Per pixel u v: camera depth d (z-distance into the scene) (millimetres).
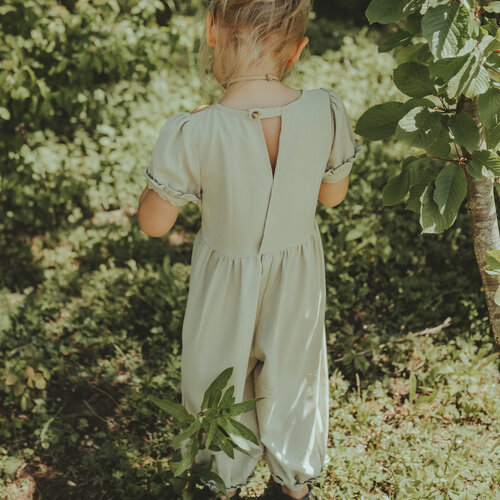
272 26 1560
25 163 3709
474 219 2082
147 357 2951
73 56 3982
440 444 2430
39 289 3357
